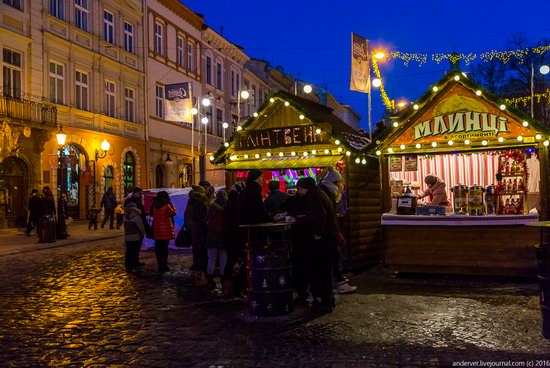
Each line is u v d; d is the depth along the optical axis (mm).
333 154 11070
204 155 25688
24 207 22375
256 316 7043
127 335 6344
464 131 9945
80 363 5363
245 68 47750
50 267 12203
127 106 30266
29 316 7352
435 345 5656
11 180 21875
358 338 5969
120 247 16594
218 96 42188
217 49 42125
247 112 48125
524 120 9367
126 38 30422
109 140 27938
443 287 8836
